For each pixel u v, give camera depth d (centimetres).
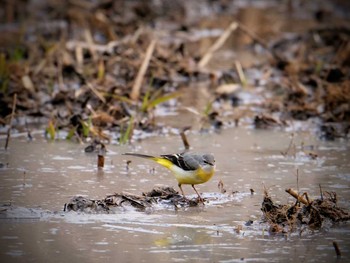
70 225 1084
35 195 1202
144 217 1129
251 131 1678
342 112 1767
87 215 1127
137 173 1351
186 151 1486
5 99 1712
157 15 2967
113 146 1516
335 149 1536
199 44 2584
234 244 1026
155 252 990
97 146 1484
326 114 1773
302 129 1703
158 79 2047
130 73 2047
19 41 2286
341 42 2545
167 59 2216
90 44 2220
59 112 1702
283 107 1858
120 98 1723
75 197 1164
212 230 1079
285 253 997
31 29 2633
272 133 1664
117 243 1018
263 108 1873
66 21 2747
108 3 2842
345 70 2192
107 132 1612
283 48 2583
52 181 1279
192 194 1245
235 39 2725
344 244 1034
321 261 973
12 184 1255
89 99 1769
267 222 1115
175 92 2008
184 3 3209
